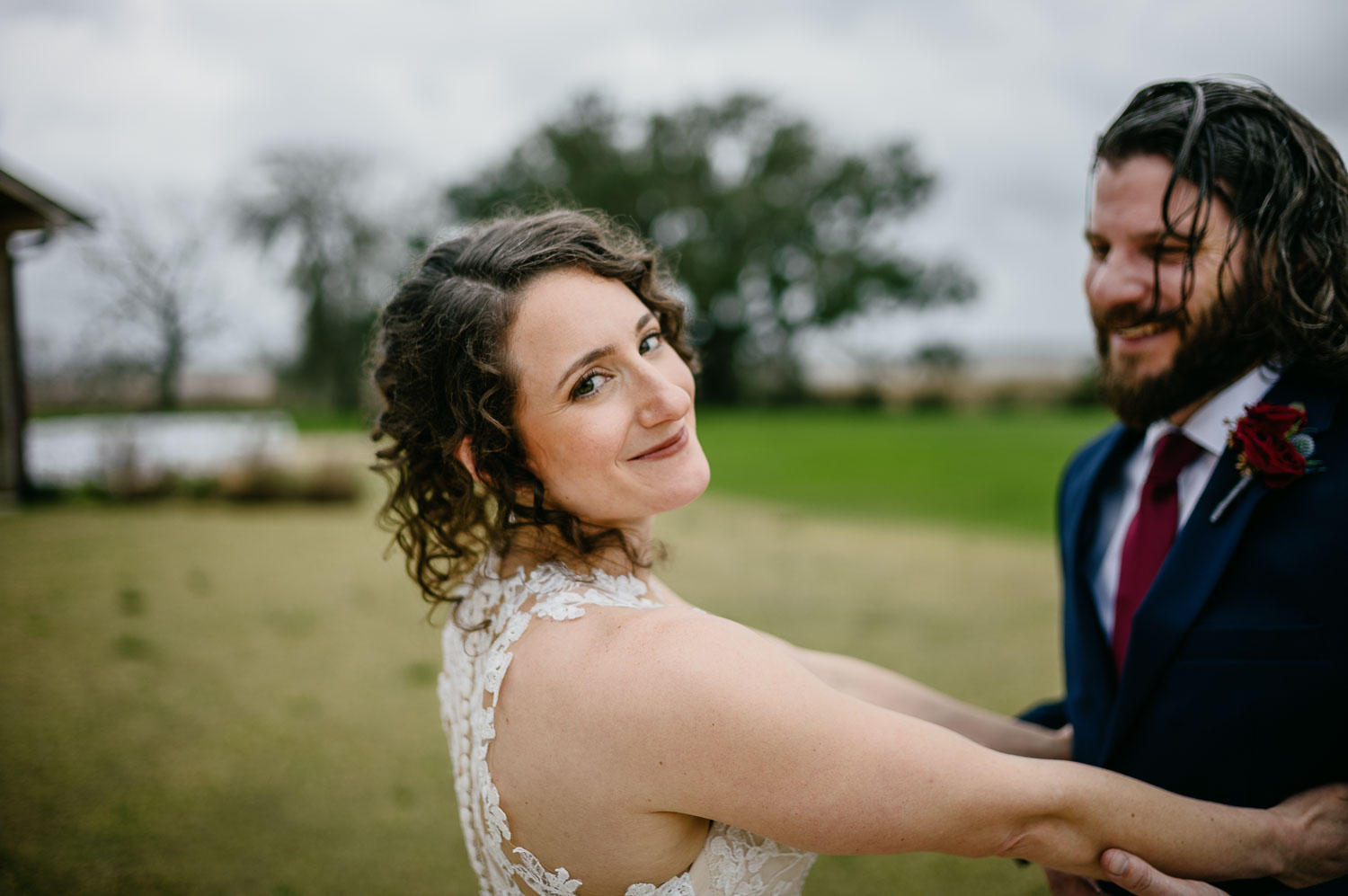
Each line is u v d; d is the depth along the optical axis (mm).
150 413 18812
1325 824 1090
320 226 29234
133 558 7219
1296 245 1217
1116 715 1244
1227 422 1236
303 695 4223
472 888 2645
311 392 29234
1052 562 7184
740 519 9406
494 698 1040
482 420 1084
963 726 1473
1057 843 972
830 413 33438
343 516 9898
